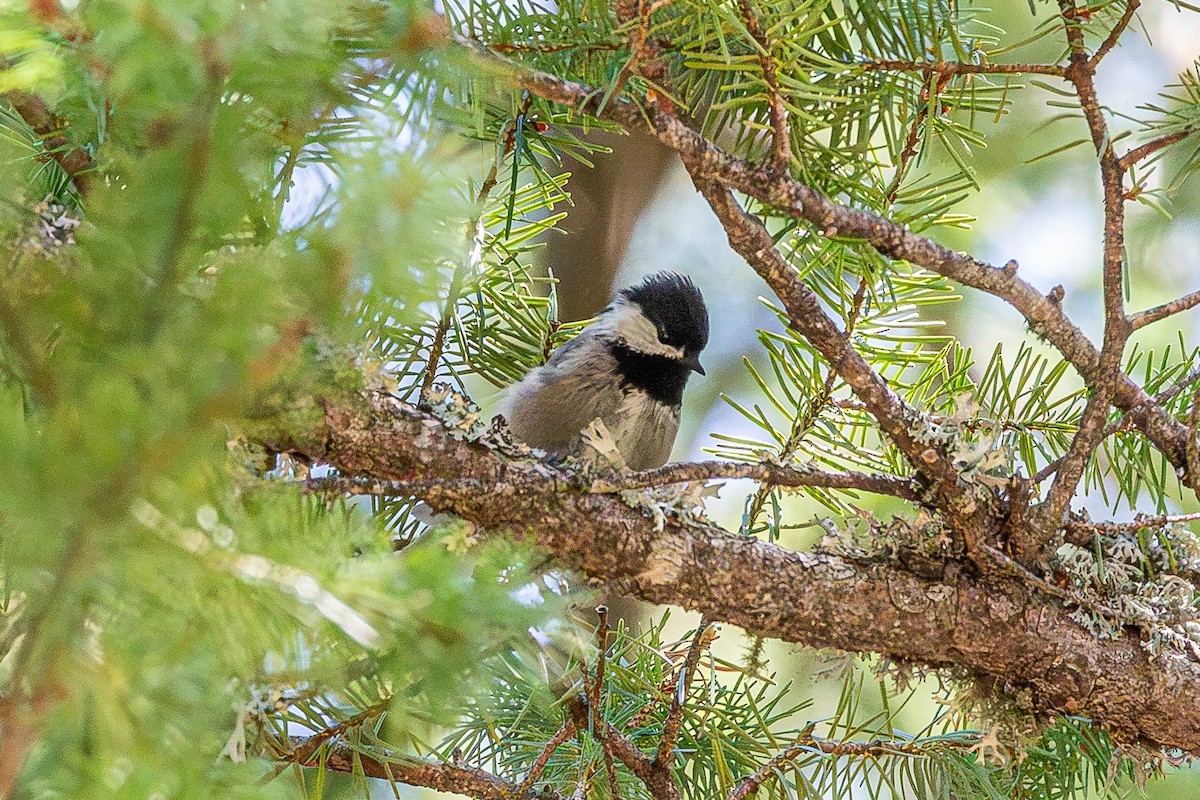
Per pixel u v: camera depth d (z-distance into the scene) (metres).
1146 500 8.32
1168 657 4.92
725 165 4.26
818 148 4.72
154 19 1.88
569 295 9.87
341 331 2.12
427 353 5.78
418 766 4.64
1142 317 4.46
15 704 1.90
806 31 4.05
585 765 4.50
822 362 5.34
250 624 2.05
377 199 2.04
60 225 2.91
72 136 3.02
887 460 5.52
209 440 2.04
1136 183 4.55
